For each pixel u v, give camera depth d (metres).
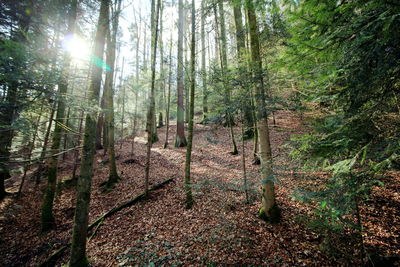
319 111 3.84
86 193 4.48
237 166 9.11
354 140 2.43
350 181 2.36
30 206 8.05
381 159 2.47
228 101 5.54
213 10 6.26
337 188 2.49
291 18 2.01
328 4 1.78
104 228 6.10
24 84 2.75
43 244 5.86
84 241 4.49
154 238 5.28
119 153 14.12
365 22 1.85
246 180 6.32
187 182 6.51
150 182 8.80
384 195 4.92
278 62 2.43
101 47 4.79
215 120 6.29
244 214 5.62
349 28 1.85
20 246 5.86
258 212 5.58
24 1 4.43
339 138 2.57
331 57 2.31
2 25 4.33
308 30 2.09
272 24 5.28
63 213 7.35
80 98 3.71
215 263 4.14
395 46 1.95
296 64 2.43
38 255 5.48
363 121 2.54
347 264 3.60
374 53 2.03
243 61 5.71
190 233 5.21
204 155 11.51
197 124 19.70
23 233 6.45
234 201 6.38
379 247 3.74
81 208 4.41
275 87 4.84
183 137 14.27
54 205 7.88
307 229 4.57
